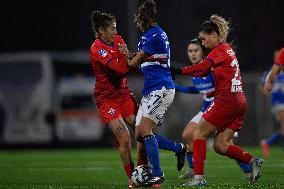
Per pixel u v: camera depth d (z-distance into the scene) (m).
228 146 28.48
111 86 29.53
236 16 61.62
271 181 31.62
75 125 64.88
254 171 28.56
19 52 72.06
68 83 64.81
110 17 29.00
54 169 41.97
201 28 28.16
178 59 61.69
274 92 51.91
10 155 56.69
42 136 65.19
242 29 62.97
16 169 42.16
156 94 28.11
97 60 28.97
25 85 65.19
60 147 65.62
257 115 64.75
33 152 61.19
